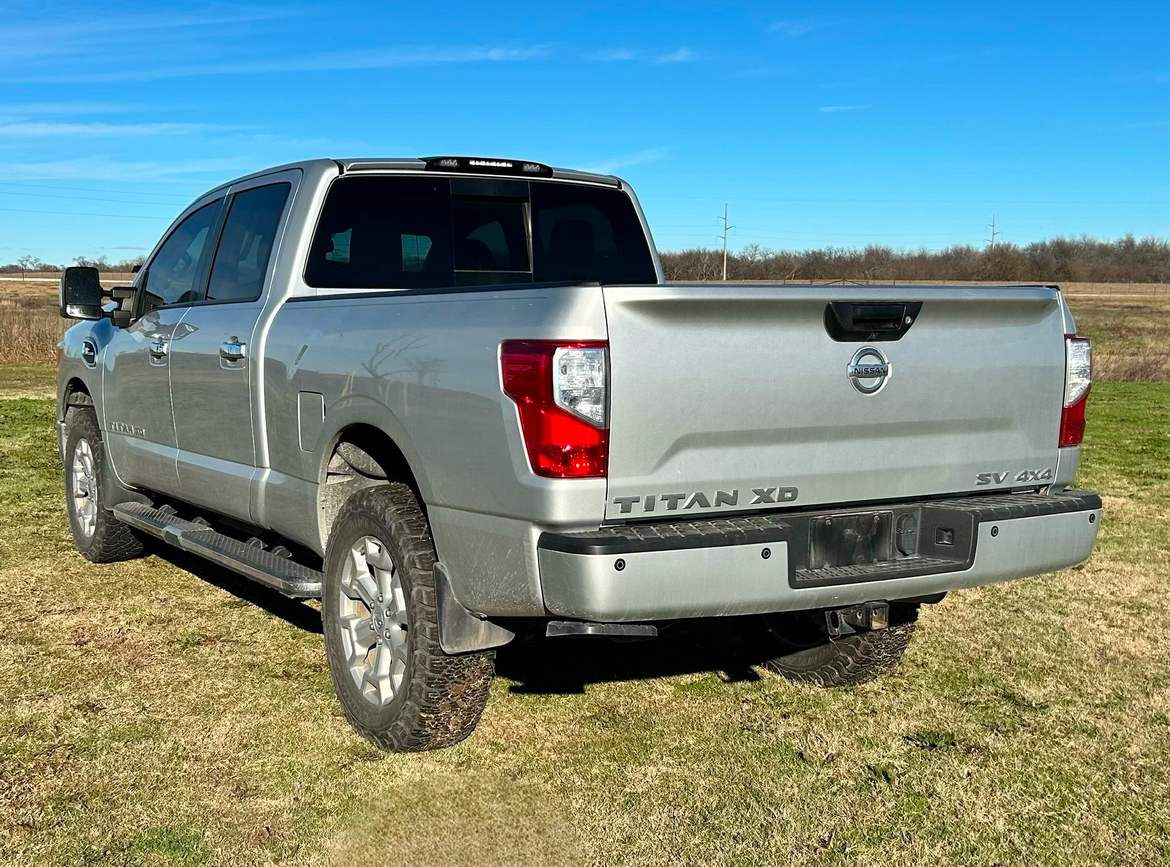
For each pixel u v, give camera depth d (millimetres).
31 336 22828
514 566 2947
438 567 3273
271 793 3318
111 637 4766
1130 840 3146
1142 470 10195
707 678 4453
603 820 3191
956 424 3408
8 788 3311
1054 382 3605
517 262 4766
